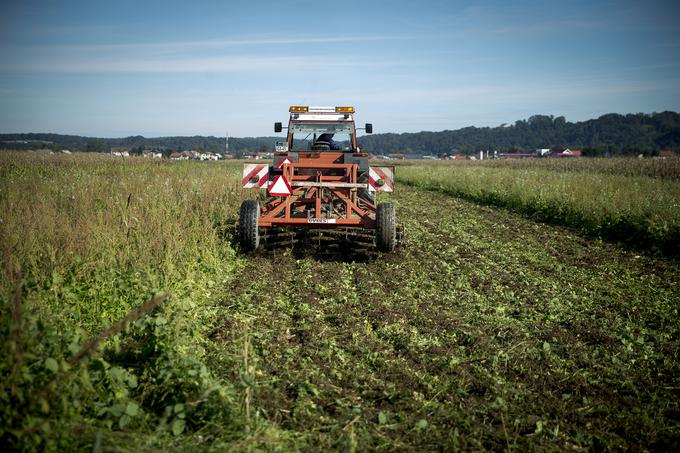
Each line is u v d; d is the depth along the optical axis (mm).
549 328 6375
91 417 3871
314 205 10664
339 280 8195
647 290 8219
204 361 4973
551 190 18062
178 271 7645
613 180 20875
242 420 3881
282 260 9414
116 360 4863
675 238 11258
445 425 4199
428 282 8195
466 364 5289
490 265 9562
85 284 6613
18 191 11805
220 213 12406
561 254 10836
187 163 38000
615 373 5180
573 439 4078
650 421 4293
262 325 6148
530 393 4734
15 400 3500
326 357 5297
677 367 5379
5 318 4012
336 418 4234
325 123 11891
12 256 6551
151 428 3857
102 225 8727
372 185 10523
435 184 28922
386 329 6102
